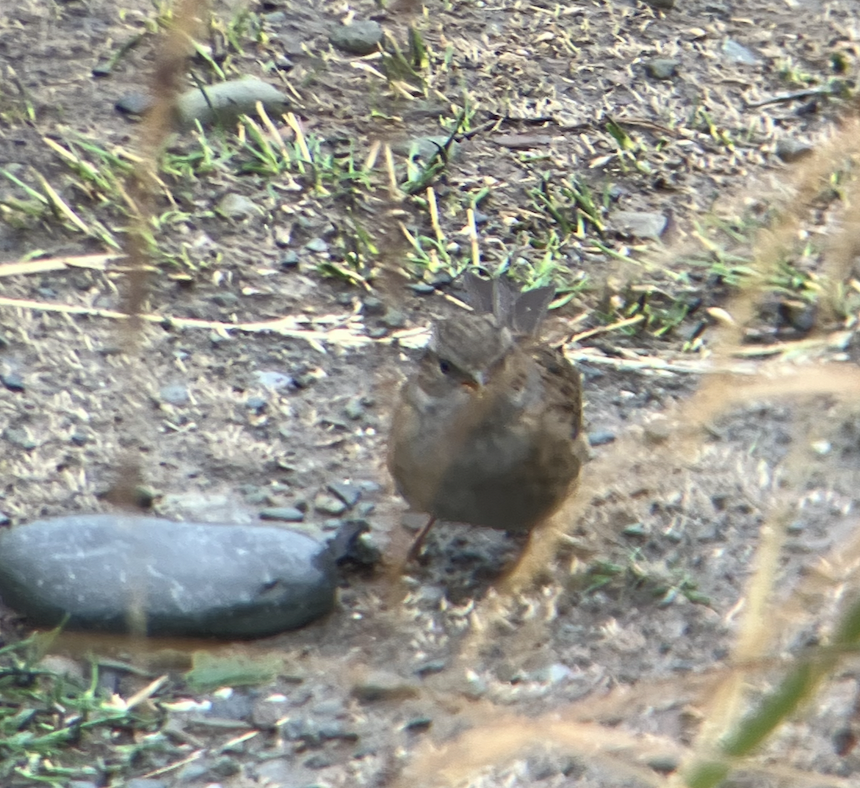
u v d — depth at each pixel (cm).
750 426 995
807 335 1086
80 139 1190
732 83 1337
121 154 1170
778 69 1358
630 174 1223
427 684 757
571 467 848
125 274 1048
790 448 980
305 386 1014
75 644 775
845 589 842
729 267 1120
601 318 1092
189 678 783
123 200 1128
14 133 1198
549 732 512
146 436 959
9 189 1144
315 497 926
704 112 1292
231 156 1196
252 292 1089
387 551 880
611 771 714
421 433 823
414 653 810
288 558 817
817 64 1368
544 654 816
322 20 1355
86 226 1115
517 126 1266
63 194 1142
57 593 782
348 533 889
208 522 855
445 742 749
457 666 798
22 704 757
